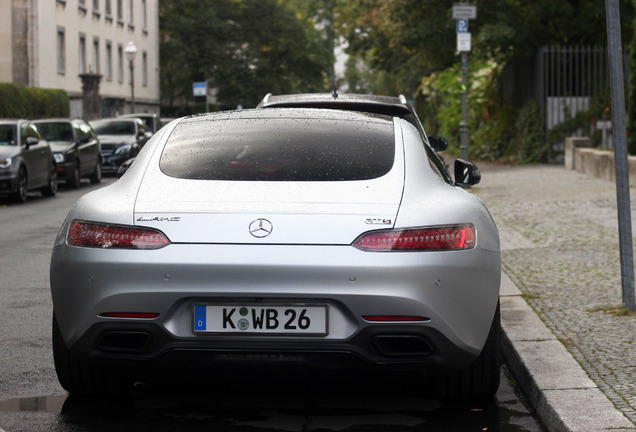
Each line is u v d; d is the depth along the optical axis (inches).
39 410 211.9
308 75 3270.2
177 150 219.9
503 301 317.7
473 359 203.5
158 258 190.1
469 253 196.5
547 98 1195.9
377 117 243.1
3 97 1528.1
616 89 291.7
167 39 3203.7
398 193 201.6
